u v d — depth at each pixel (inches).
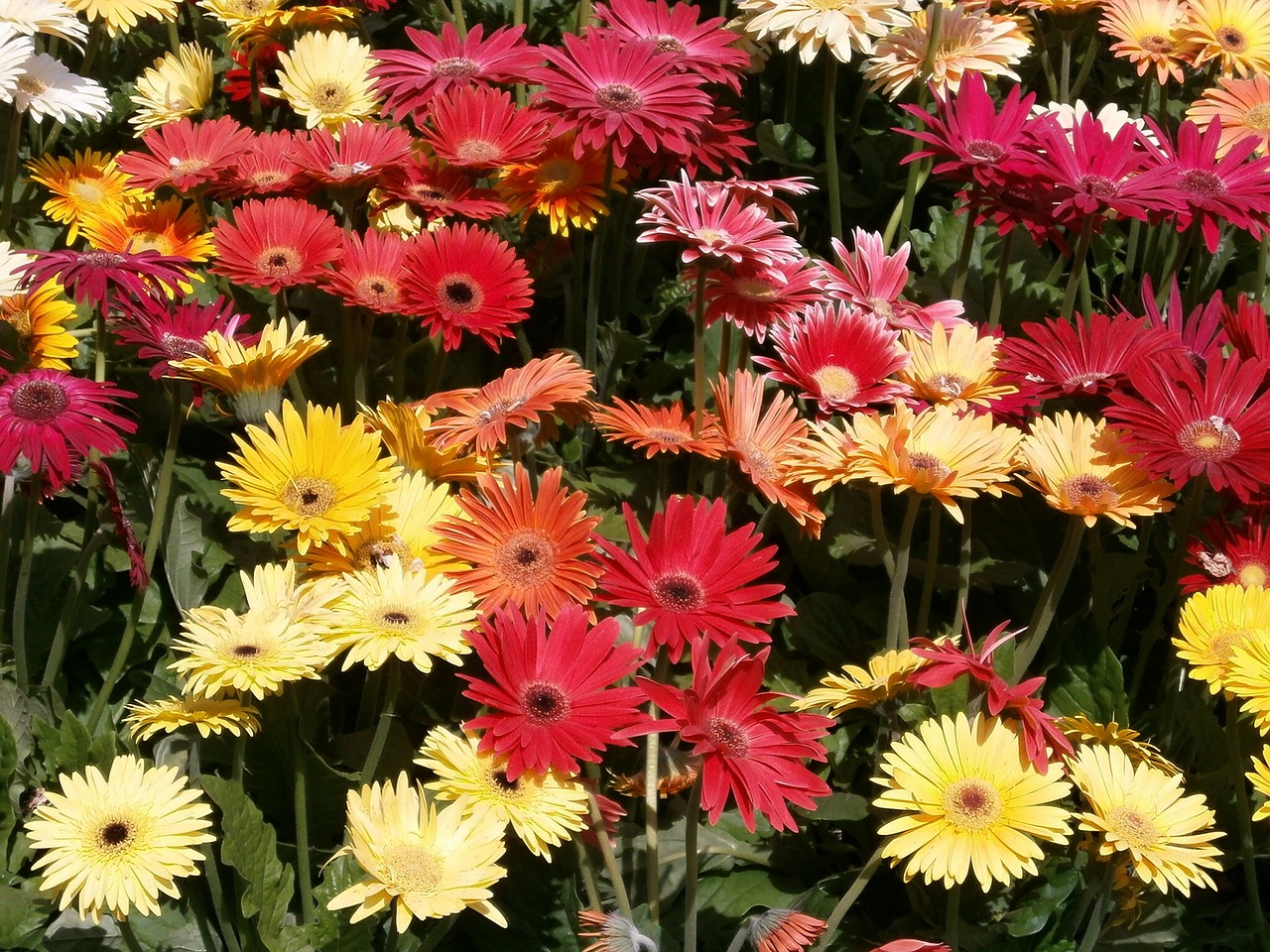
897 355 75.9
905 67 83.7
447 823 66.7
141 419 80.2
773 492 73.1
